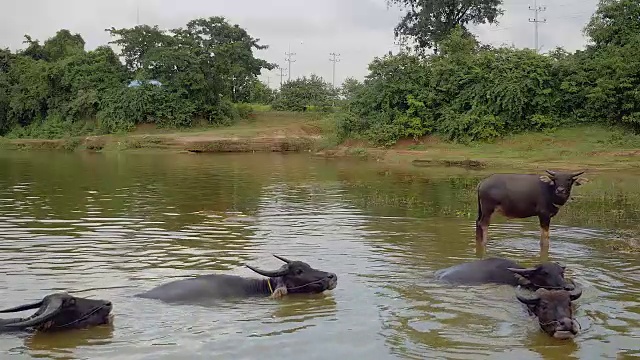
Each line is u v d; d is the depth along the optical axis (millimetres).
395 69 39562
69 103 55312
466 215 15438
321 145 40281
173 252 11180
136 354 6551
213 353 6582
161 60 51438
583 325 7500
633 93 31641
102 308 7426
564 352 6672
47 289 8812
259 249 11477
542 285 8602
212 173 26891
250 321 7598
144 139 44188
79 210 16000
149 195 19219
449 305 8211
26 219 14586
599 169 26125
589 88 33906
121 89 52344
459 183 22953
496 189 11984
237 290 8633
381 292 8797
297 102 65875
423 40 49938
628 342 6961
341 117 39906
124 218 14805
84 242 11977
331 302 8383
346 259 10727
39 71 56906
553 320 7125
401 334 7184
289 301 8430
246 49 62781
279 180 24062
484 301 8375
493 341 6988
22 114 58125
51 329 7219
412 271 9930
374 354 6586
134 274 9648
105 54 55562
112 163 32469
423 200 18250
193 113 51844
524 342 6965
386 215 15484
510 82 35000
